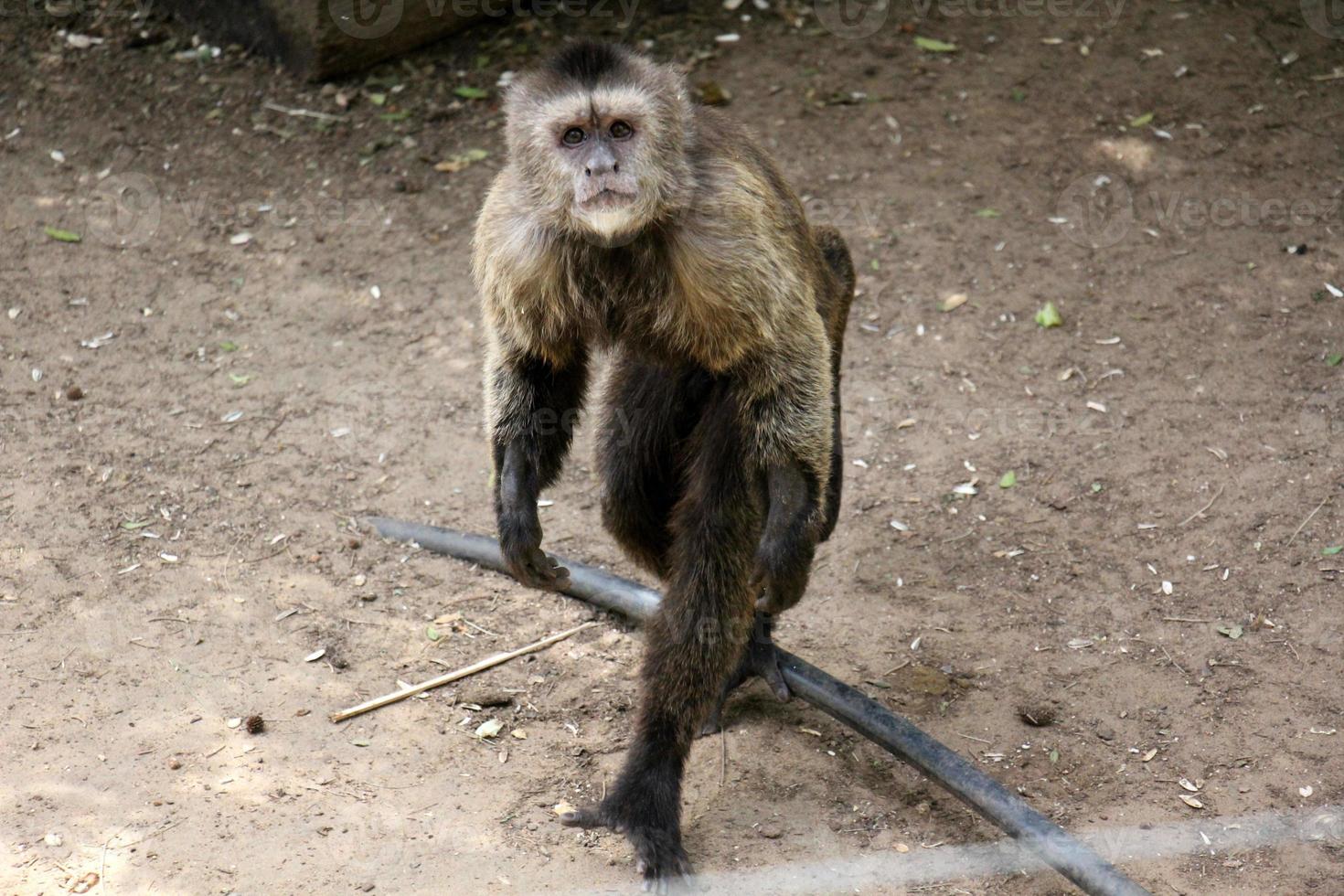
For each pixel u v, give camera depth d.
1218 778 6.05
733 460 5.66
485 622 7.02
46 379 8.73
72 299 9.50
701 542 5.59
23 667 6.35
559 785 5.90
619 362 6.38
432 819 5.62
